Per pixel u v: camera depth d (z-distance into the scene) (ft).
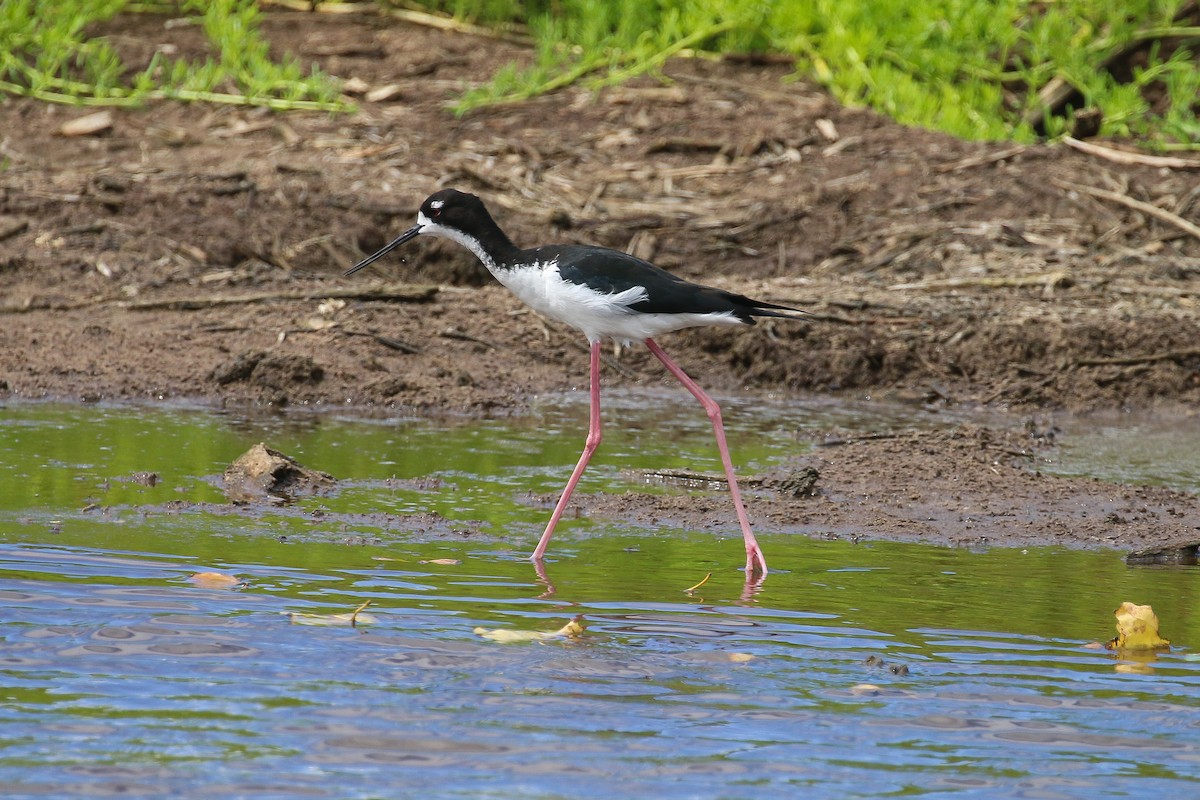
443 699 22.72
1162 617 27.61
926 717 22.56
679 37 72.08
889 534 33.24
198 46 70.08
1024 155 62.90
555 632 25.72
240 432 40.04
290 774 20.18
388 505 33.91
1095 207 59.36
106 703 22.18
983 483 37.37
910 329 49.96
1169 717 22.71
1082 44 71.87
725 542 32.27
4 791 19.48
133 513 31.94
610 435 41.91
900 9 71.31
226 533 30.86
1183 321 50.31
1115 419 46.11
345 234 54.95
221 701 22.39
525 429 42.27
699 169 61.77
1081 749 21.56
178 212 55.72
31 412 40.93
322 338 47.98
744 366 49.55
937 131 65.51
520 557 30.40
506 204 57.26
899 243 56.59
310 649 24.48
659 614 26.91
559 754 20.98
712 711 22.59
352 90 66.95
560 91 68.23
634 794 19.81
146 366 45.34
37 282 50.98
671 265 54.70
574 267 33.04
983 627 26.78
